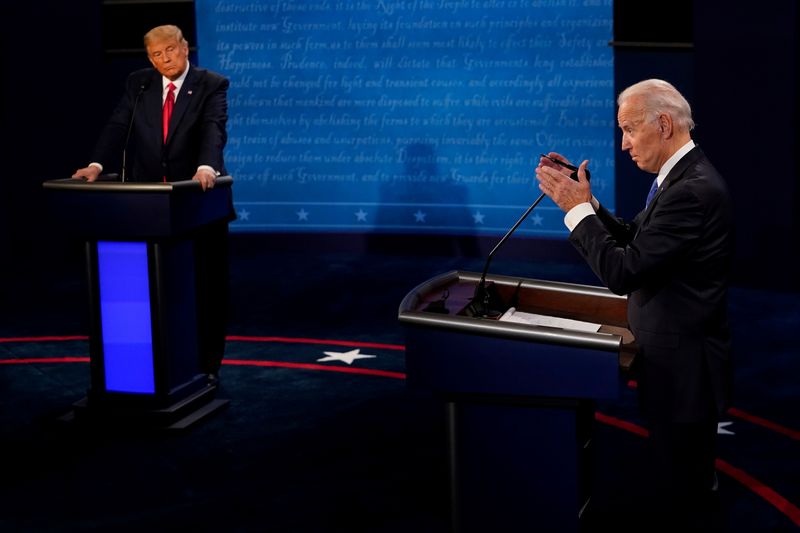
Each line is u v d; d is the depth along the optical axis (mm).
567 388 3098
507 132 9750
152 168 5574
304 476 4676
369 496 4430
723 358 3459
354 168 10203
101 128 9938
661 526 3994
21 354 6910
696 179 3355
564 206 3416
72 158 9984
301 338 7227
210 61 10172
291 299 8438
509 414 3252
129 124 5621
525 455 3266
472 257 10094
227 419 5492
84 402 5480
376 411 5605
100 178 5605
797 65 8133
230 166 10367
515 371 3141
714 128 8570
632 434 5168
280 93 10172
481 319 3168
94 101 9891
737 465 4715
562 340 3061
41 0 9758
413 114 9977
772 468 4668
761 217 8461
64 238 10109
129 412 5281
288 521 4188
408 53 9852
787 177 8289
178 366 5434
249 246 10500
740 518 4105
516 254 9953
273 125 10234
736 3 8297
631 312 3541
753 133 8383
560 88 9500
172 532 4098
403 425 5367
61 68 9844
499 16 9562
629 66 9219
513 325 3119
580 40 9352
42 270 9773
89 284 5273
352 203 10281
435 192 10078
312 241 10422
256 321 7734
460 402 3287
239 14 10047
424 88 9898
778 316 7609
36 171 10000
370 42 9914
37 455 5000
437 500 4371
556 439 3227
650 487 4473
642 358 3479
